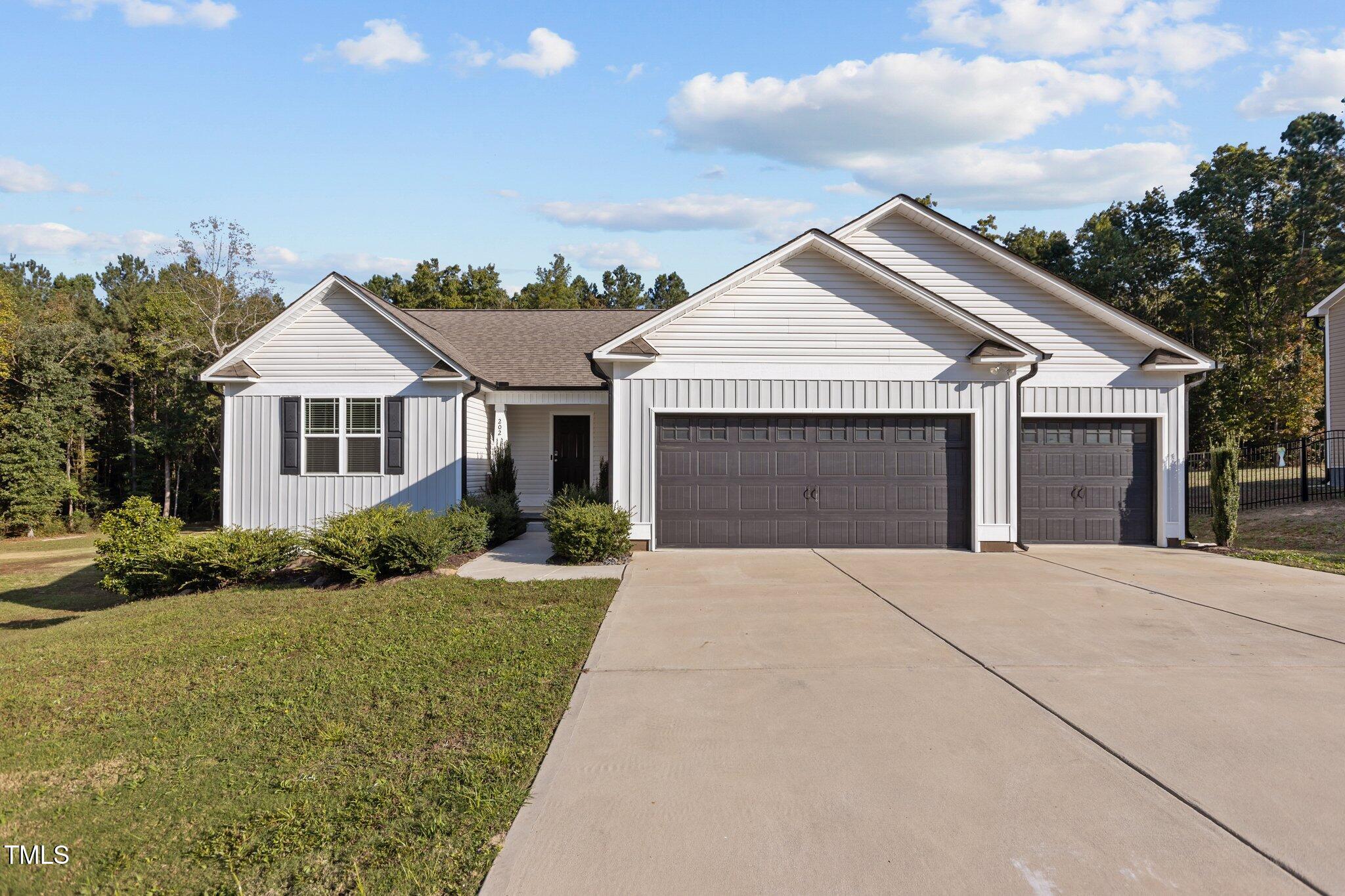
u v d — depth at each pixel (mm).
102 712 5562
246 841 3621
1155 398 13961
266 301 32625
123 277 61406
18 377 28438
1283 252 33125
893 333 13055
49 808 4043
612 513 11836
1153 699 5383
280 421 14992
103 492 30469
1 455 26875
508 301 50625
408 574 10836
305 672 6254
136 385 31828
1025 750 4539
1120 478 14000
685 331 12969
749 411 12922
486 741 4715
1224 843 3496
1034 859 3381
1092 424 14023
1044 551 13008
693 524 12969
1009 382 13047
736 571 10805
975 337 13047
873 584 9766
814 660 6379
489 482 16516
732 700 5426
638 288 70812
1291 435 32344
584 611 8133
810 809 3848
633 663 6332
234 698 5707
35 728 5293
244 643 7309
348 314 15078
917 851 3457
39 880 3344
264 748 4746
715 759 4445
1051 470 13953
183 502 31172
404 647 6871
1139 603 8586
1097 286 36625
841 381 13000
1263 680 5797
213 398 30828
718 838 3584
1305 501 17219
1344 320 22875
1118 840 3527
